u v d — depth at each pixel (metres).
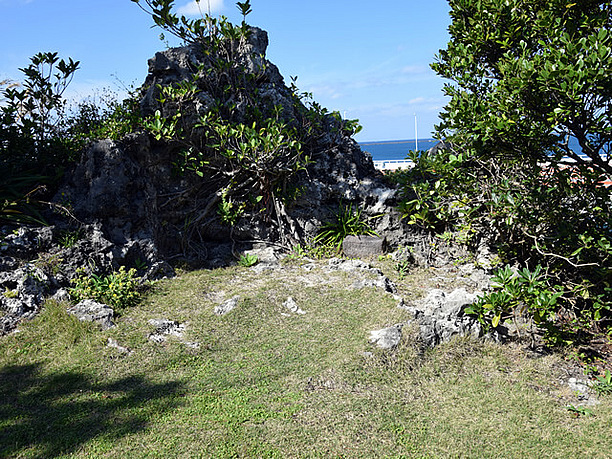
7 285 7.14
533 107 5.81
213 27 11.43
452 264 10.16
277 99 11.74
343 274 9.06
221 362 6.23
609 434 5.07
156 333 6.77
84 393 5.43
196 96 10.41
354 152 12.65
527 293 6.24
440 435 5.02
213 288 8.58
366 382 5.83
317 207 11.27
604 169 6.27
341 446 4.76
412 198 10.60
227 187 10.71
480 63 7.74
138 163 9.52
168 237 10.18
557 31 6.02
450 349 6.53
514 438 4.99
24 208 8.46
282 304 7.75
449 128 7.50
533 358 6.59
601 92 5.25
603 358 6.64
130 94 11.60
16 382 5.57
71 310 6.98
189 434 4.82
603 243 6.57
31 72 9.48
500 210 7.93
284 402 5.43
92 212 8.64
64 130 10.66
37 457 4.43
